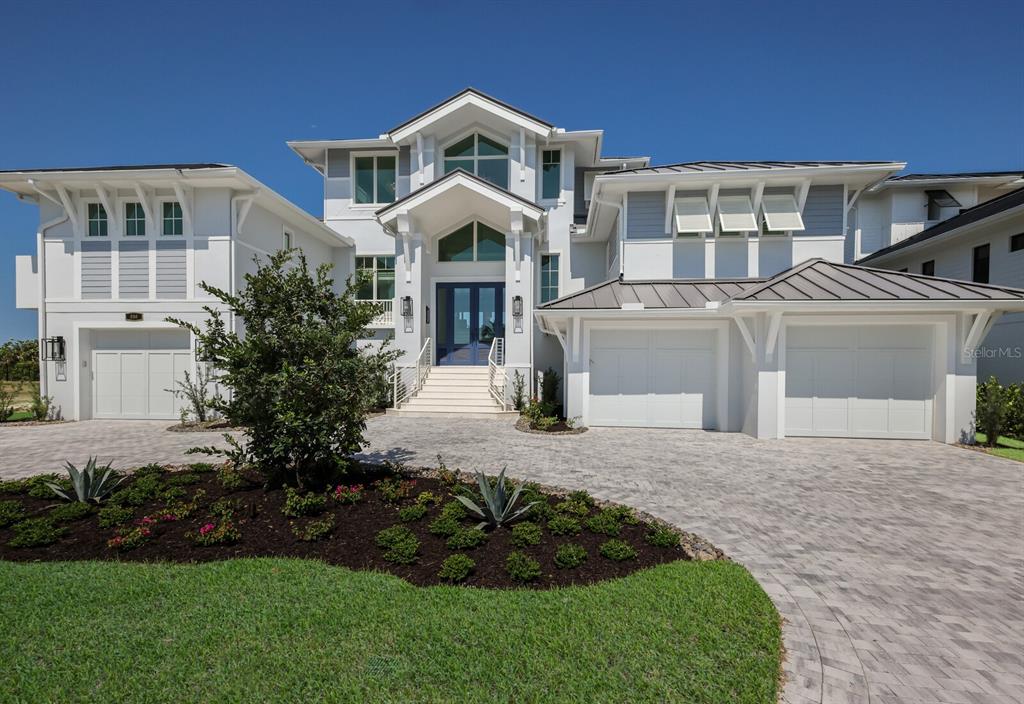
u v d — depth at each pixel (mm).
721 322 13055
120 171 14305
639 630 3588
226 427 13633
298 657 3254
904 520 6344
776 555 5230
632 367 13562
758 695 2959
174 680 3039
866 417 12086
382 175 21078
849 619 3990
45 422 14805
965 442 11414
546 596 4070
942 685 3209
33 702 2852
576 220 20875
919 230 20094
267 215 16734
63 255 15320
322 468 7254
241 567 4609
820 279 12148
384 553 4891
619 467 9031
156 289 15094
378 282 20906
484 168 19922
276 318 6777
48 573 4473
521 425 13391
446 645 3385
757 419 11820
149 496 6730
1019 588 4570
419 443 11133
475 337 19219
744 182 14375
